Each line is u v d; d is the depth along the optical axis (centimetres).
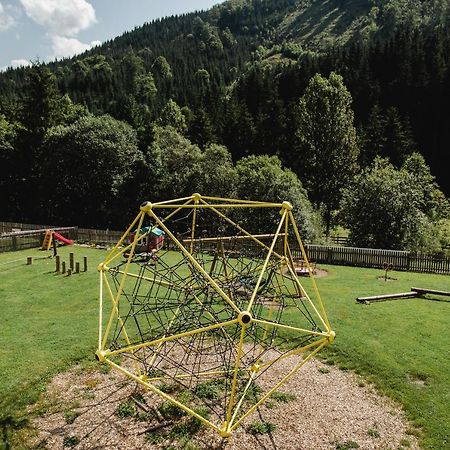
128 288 2150
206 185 4659
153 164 5000
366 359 1317
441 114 7212
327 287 2259
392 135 6569
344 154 5609
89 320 1672
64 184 5053
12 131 5853
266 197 3859
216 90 9506
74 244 3716
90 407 1057
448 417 1023
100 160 4978
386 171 3816
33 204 5378
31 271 2570
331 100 5556
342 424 996
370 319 1692
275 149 6725
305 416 1023
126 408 1039
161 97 12388
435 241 3600
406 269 2886
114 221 4978
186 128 7788
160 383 1162
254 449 901
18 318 1708
